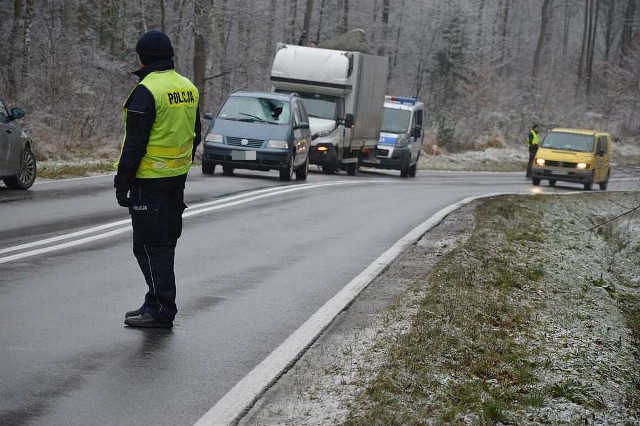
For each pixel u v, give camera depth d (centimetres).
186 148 952
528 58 11469
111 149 3416
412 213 2216
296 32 7594
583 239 2275
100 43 5381
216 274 1284
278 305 1112
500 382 863
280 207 2138
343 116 3606
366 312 1107
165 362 845
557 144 4256
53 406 711
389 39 8100
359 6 8094
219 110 2934
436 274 1347
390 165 4091
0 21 4619
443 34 8094
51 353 845
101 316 991
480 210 2384
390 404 741
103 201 2002
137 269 1253
